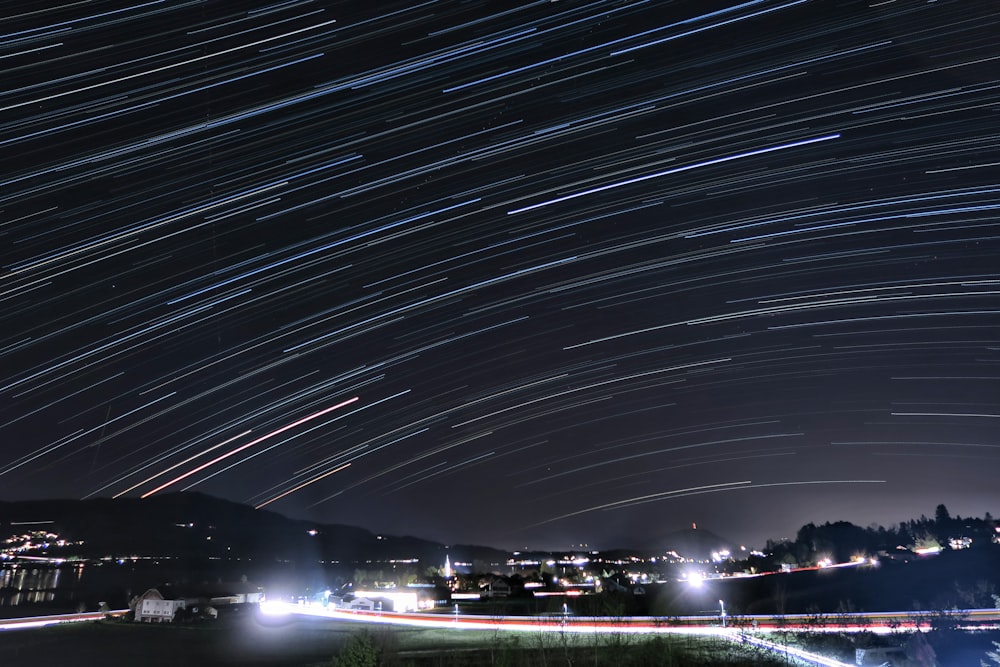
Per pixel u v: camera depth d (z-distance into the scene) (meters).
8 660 38.88
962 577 60.00
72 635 50.81
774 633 34.94
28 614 66.69
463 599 76.94
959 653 25.89
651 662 27.69
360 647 26.42
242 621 60.50
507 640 37.75
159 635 50.19
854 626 36.97
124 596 84.56
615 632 37.19
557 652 30.41
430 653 32.84
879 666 25.83
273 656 38.66
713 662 27.77
